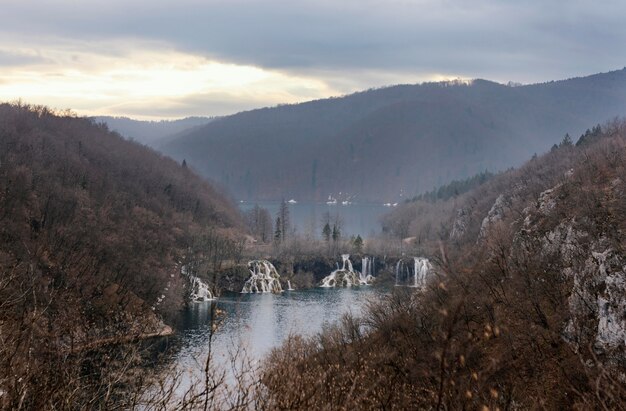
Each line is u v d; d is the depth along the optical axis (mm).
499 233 81562
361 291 146125
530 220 78812
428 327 43719
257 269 144625
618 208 63125
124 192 141750
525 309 56656
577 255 61625
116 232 105750
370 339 58562
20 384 12391
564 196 77312
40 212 94812
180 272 121500
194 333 80125
